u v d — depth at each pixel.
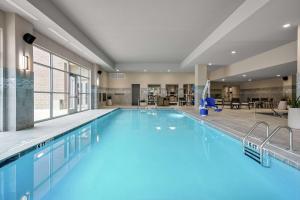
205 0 5.28
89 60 11.96
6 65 5.27
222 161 3.78
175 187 2.74
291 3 4.39
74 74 10.60
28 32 5.67
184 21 6.77
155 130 6.89
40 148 4.19
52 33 6.65
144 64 15.81
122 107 15.03
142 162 3.71
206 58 11.09
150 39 9.03
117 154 4.18
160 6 5.64
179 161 3.78
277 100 15.76
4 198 2.44
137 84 18.17
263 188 2.74
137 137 5.79
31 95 5.99
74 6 5.64
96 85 13.33
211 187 2.75
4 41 5.24
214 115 9.67
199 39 9.02
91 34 8.29
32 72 6.01
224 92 20.78
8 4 4.72
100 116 9.25
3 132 5.17
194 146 4.84
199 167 3.48
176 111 13.55
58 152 4.30
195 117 8.88
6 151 3.53
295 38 7.21
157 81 18.16
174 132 6.56
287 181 2.99
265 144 3.89
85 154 4.17
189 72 17.94
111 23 6.97
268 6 4.53
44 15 5.13
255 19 5.30
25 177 3.05
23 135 4.82
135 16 6.34
